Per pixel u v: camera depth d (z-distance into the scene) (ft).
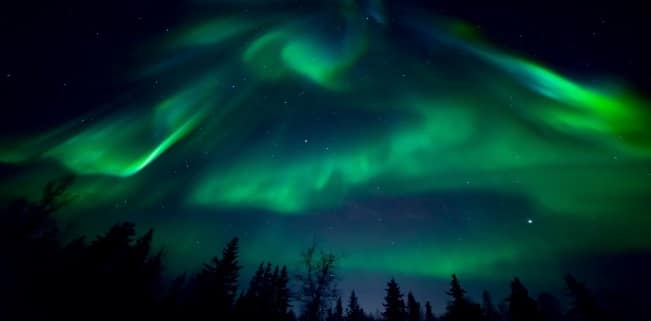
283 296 99.81
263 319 94.27
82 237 101.30
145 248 88.28
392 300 103.30
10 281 67.87
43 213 95.45
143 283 85.81
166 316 81.00
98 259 80.38
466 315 91.61
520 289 93.40
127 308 77.46
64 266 80.48
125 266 82.53
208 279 89.71
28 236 88.69
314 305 87.40
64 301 69.10
